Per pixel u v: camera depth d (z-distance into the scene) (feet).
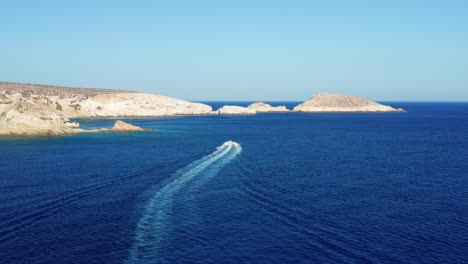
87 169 170.81
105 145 262.88
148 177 154.71
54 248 86.12
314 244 90.17
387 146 273.54
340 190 139.13
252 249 87.40
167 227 99.55
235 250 86.79
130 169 171.01
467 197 131.23
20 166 177.99
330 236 94.94
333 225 102.37
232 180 152.76
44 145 260.21
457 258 84.12
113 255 83.20
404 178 160.25
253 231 97.71
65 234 93.97
